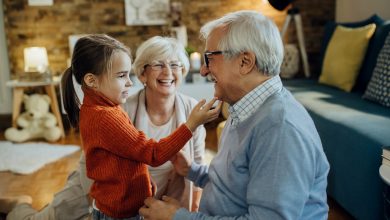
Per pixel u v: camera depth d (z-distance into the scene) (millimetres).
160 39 1692
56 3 4492
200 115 1307
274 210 1052
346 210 2293
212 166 1354
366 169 1995
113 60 1279
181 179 1815
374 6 3756
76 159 3531
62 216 1907
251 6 4645
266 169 1078
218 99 1302
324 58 3809
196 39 4707
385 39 2988
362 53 3215
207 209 1319
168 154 1293
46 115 4156
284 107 1134
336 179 2336
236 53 1166
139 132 1319
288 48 4422
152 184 1557
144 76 1704
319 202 1194
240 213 1229
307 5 4656
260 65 1168
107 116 1275
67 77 1423
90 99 1319
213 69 1226
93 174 1351
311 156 1091
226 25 1185
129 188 1352
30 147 3865
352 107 2658
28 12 4484
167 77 1668
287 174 1054
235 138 1223
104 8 4551
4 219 2242
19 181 3064
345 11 4414
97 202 1410
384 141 1925
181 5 4578
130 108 1746
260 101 1192
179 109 1780
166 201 1368
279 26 4688
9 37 4512
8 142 4043
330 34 3924
